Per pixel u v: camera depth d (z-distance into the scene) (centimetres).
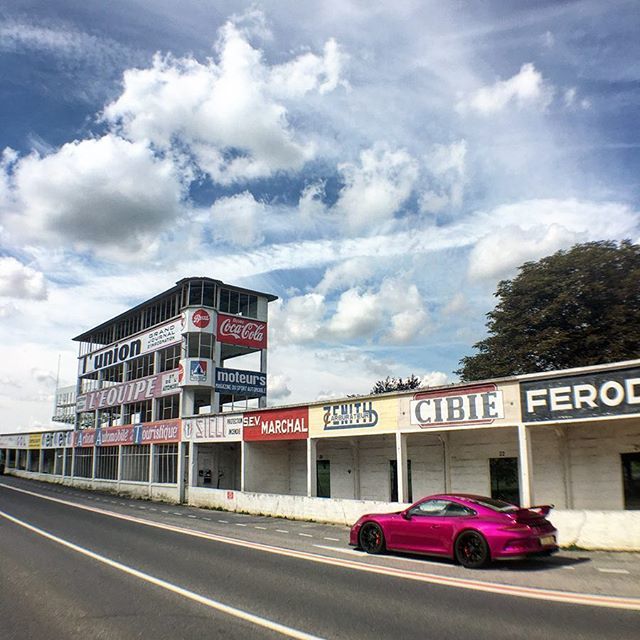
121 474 4150
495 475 1947
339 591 902
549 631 668
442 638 653
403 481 1909
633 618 718
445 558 1209
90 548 1380
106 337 4819
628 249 2933
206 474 3300
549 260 3155
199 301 3634
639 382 1349
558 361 2941
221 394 3669
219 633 679
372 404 2059
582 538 1322
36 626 715
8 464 6994
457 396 1756
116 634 678
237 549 1373
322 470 2641
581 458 1719
